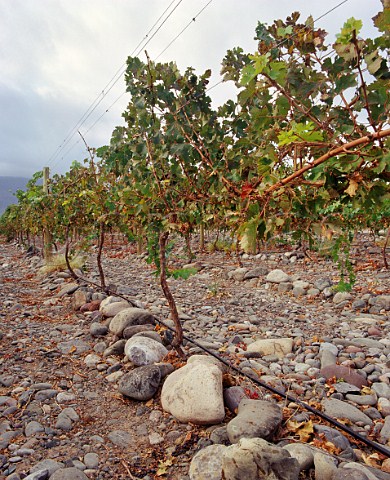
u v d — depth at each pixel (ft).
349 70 5.70
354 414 11.22
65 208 30.48
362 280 28.63
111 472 9.25
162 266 14.75
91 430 11.03
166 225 13.30
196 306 24.72
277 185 5.50
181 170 14.06
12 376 14.16
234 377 13.23
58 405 12.31
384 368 14.74
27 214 51.11
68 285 28.78
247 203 5.88
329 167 5.65
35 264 44.32
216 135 13.20
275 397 12.31
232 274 32.96
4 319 21.29
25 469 9.30
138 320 18.11
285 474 7.57
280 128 6.72
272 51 7.27
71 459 9.66
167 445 10.25
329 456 8.76
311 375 14.25
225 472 7.91
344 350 16.67
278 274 30.40
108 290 26.40
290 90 6.33
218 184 12.23
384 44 5.29
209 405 10.69
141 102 13.74
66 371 14.87
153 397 12.66
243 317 22.43
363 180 5.49
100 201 22.63
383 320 20.80
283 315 22.81
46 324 20.70
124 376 13.15
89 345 17.47
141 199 14.03
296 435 10.03
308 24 6.92
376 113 5.31
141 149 14.92
